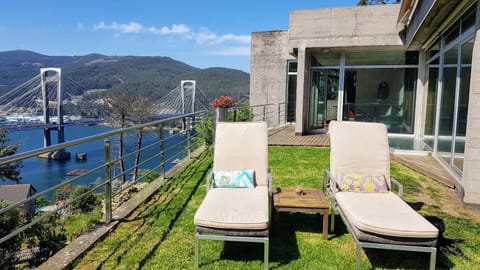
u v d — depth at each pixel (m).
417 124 8.78
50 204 8.52
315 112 10.02
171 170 5.66
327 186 3.70
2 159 1.88
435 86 7.07
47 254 3.46
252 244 2.98
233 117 9.80
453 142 5.23
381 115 9.34
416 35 6.62
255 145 3.58
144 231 3.20
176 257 2.71
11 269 3.19
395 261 2.68
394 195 3.17
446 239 2.94
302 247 2.92
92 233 3.10
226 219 2.52
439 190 4.60
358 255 2.47
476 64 3.75
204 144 8.01
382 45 8.16
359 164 3.50
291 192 3.37
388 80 9.16
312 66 9.83
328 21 8.48
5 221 3.94
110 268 2.52
